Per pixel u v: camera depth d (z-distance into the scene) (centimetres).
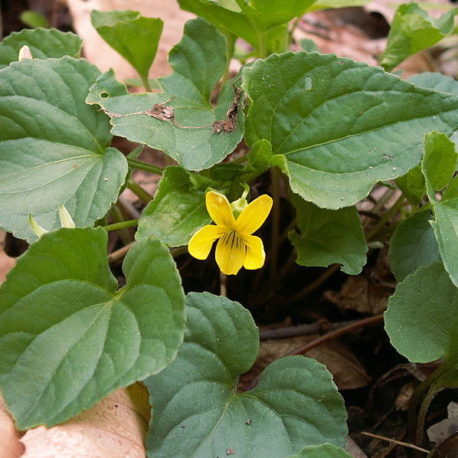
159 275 20
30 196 22
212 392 21
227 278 26
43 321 20
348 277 27
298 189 22
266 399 21
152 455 20
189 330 21
